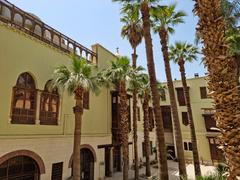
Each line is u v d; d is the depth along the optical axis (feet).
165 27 52.39
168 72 48.93
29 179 39.34
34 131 40.98
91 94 60.34
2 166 34.99
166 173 34.86
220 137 16.56
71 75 38.96
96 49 64.80
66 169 47.11
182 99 107.45
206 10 18.52
